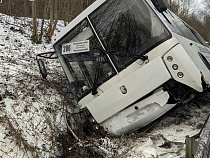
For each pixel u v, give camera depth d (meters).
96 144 5.24
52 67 10.31
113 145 5.29
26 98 7.04
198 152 3.80
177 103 5.63
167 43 5.48
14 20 16.72
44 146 5.52
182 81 5.34
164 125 6.14
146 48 5.62
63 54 6.48
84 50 6.16
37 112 6.59
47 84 8.14
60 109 6.98
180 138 5.24
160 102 5.49
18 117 6.22
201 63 5.96
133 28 5.84
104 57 5.95
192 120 6.13
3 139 5.42
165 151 4.72
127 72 5.68
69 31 6.34
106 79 5.86
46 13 19.72
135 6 5.92
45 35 17.05
